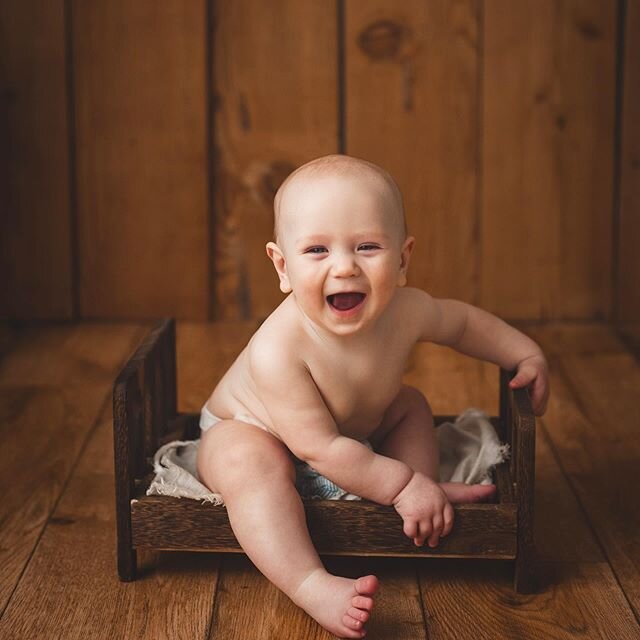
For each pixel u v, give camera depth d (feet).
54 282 8.25
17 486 5.52
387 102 7.95
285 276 4.51
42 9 7.86
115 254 8.22
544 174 8.02
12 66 7.94
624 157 7.97
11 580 4.61
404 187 8.05
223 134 8.05
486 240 8.11
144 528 4.50
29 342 7.84
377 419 4.79
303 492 4.67
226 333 8.04
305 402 4.46
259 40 7.91
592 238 8.10
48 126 8.02
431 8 7.82
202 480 4.69
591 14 7.81
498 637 4.17
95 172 8.10
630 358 7.46
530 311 8.21
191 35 7.88
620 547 4.87
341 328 4.31
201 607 4.39
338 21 7.86
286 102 7.98
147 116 8.01
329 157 4.46
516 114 7.95
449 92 7.93
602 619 4.30
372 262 4.25
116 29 7.89
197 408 6.61
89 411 6.54
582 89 7.91
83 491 5.46
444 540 4.41
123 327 8.20
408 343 4.71
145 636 4.20
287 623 4.27
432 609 4.36
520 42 7.85
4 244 8.19
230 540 4.48
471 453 5.01
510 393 4.86
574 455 5.85
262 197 8.14
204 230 8.18
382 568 4.66
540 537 4.96
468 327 4.98
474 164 8.02
